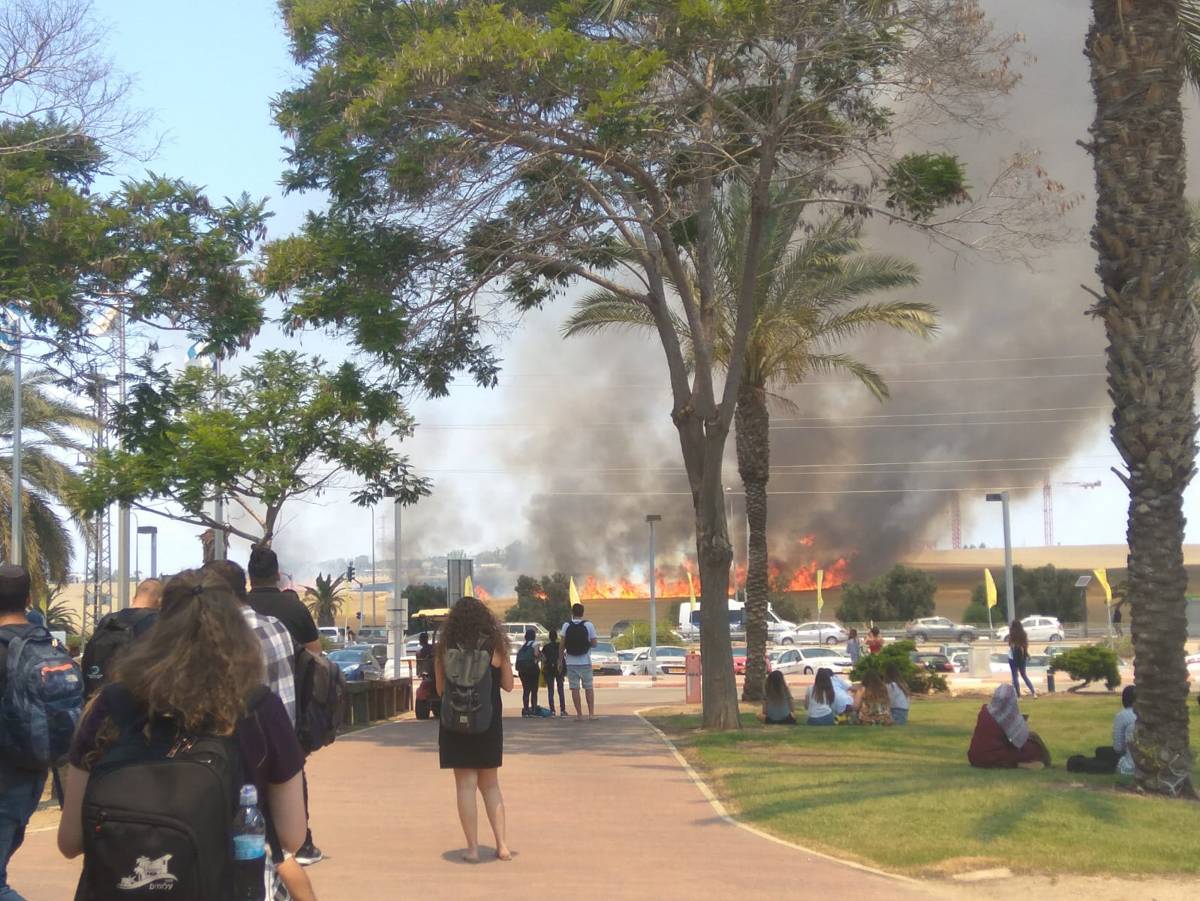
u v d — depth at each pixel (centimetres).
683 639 6353
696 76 1551
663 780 1179
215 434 2041
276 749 360
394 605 3378
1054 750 1464
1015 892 705
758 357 2317
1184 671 1048
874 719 1764
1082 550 8656
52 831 874
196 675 336
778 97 1548
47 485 2903
